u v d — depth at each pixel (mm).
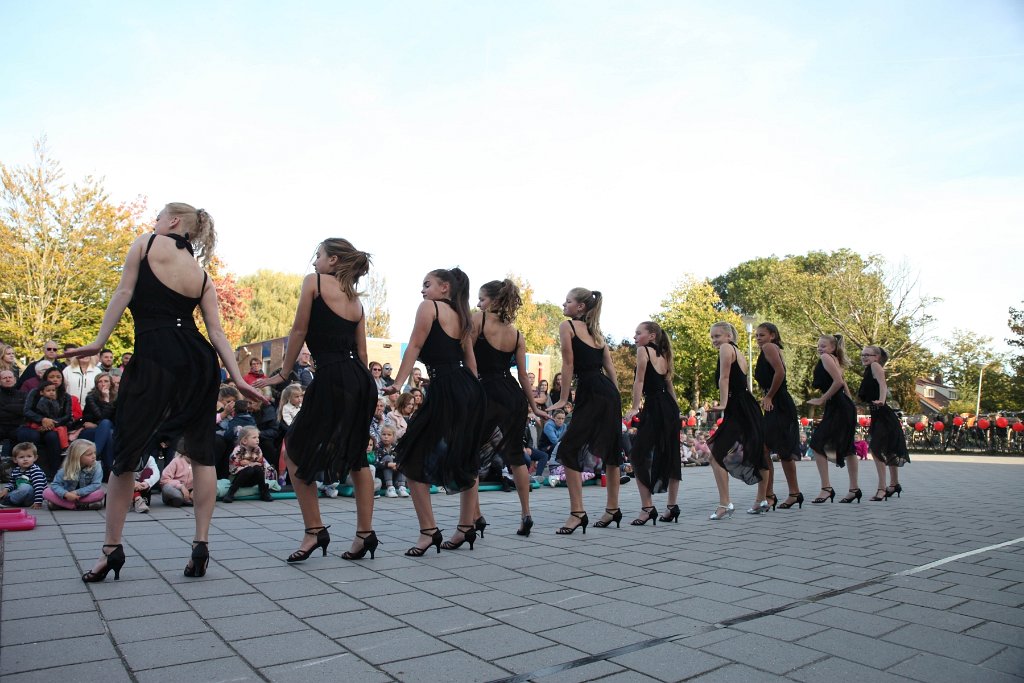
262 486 7320
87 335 23891
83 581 3551
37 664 2420
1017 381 37000
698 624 3078
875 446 8719
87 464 6250
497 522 6289
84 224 24016
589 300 5918
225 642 2691
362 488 4336
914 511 7461
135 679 2312
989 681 2467
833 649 2777
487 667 2496
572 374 5859
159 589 3439
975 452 23656
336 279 4281
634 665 2551
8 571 3773
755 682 2418
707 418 20156
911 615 3283
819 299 38562
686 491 9547
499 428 5117
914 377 38062
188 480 6684
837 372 8188
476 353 5164
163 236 3646
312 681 2330
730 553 4789
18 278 23000
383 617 3072
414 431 4586
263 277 51969
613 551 4824
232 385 7902
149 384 3453
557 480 10062
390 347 18406
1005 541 5477
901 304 37281
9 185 23094
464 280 4859
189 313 3666
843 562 4516
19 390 7746
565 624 3041
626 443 11133
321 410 4152
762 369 7613
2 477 7102
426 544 4543
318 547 4273
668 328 40938
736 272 57969
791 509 7605
